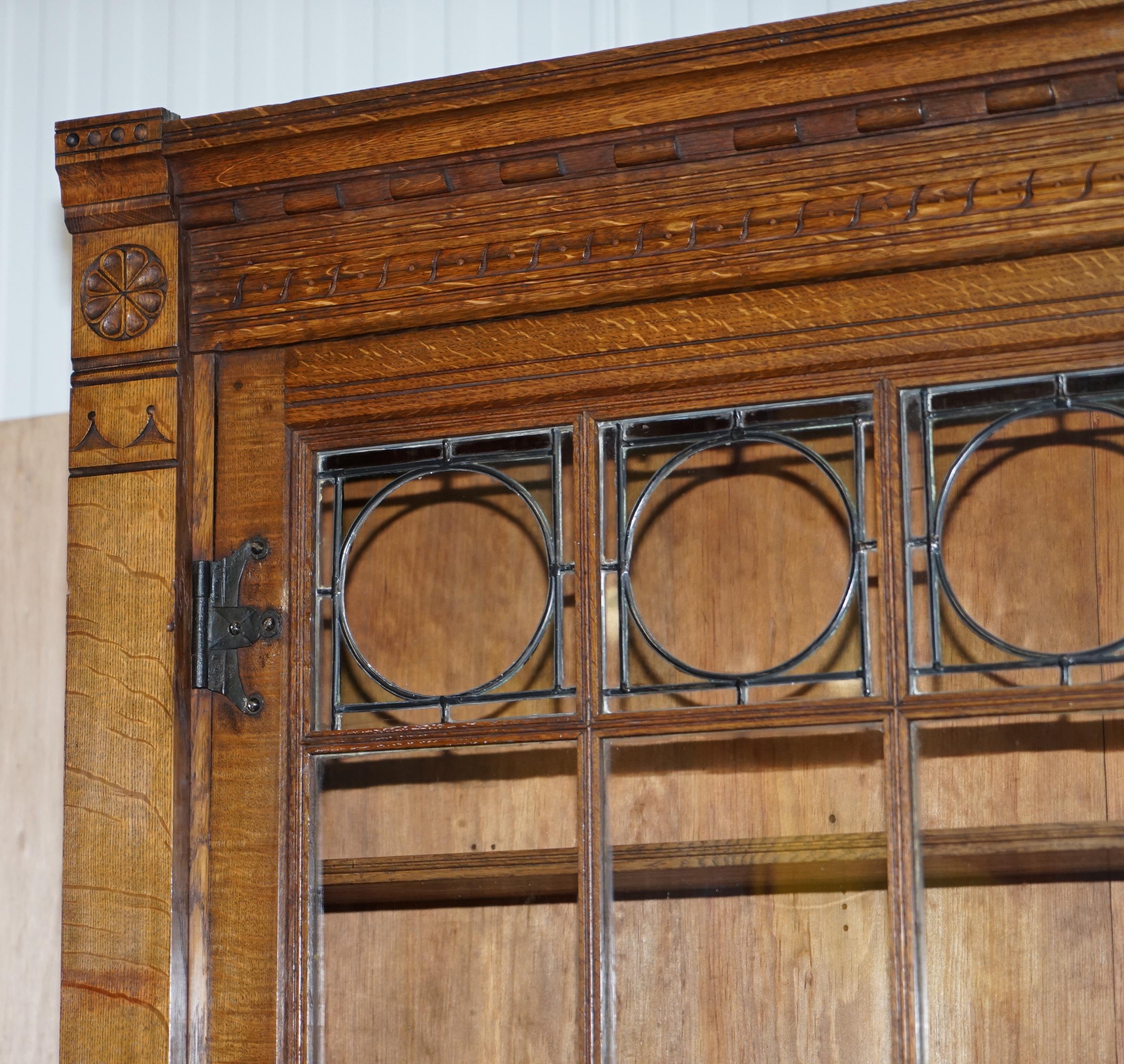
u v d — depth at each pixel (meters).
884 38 1.24
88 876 1.34
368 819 1.34
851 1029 1.23
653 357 1.31
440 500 1.36
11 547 1.77
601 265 1.32
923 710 1.23
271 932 1.31
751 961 1.26
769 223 1.29
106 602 1.37
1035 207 1.23
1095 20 1.20
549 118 1.32
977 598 1.23
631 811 1.28
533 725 1.30
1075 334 1.22
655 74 1.28
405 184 1.36
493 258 1.35
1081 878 1.23
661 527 1.31
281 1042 1.29
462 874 1.31
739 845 1.26
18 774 1.72
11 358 1.81
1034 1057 1.21
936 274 1.26
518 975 1.29
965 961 1.23
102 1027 1.31
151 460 1.38
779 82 1.27
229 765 1.35
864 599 1.25
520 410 1.34
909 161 1.26
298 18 1.79
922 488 1.25
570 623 1.31
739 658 1.27
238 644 1.36
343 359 1.38
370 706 1.34
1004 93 1.23
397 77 1.75
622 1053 1.25
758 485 1.29
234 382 1.41
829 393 1.28
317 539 1.38
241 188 1.39
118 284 1.42
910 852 1.22
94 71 1.85
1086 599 1.22
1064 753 1.23
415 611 1.35
